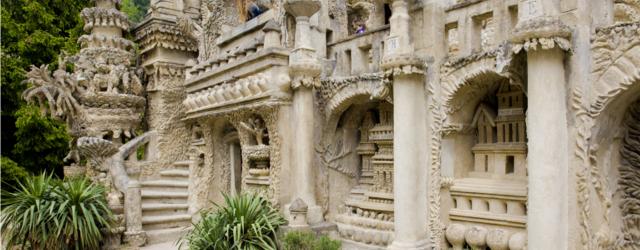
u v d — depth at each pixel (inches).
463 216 250.4
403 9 253.9
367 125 338.0
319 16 333.4
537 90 187.8
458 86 240.2
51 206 305.0
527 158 213.5
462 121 256.1
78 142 366.9
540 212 187.6
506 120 245.3
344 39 322.7
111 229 337.7
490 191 239.1
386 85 263.0
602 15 195.9
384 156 311.0
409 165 251.8
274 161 325.1
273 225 297.1
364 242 304.0
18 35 516.7
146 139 405.7
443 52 253.8
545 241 186.5
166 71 474.3
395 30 252.5
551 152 185.8
